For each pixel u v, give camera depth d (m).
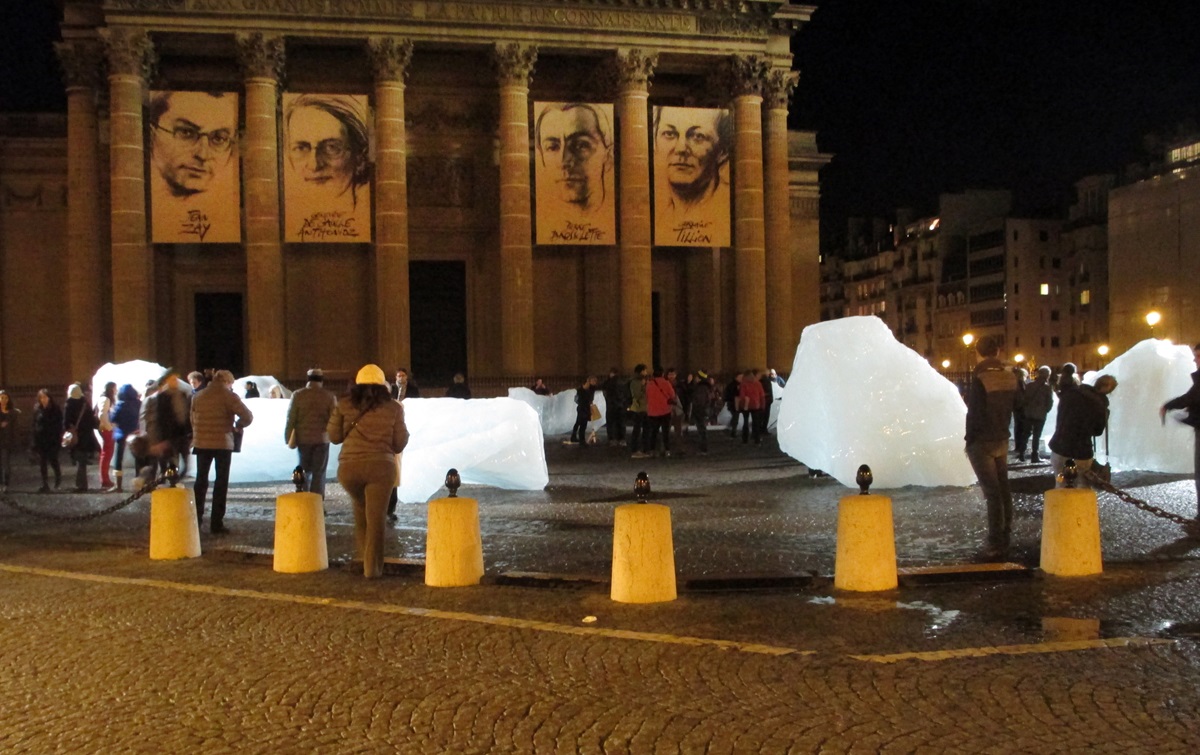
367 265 57.28
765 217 57.84
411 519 21.77
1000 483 16.75
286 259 56.62
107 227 54.31
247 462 28.81
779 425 27.75
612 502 23.72
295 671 10.55
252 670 10.62
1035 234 106.44
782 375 57.38
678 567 15.70
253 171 51.56
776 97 57.66
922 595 13.57
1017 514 20.55
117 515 23.48
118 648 11.58
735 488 25.98
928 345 122.69
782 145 57.78
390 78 52.56
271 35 51.41
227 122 51.19
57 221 57.97
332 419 15.61
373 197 56.53
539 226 52.75
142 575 15.98
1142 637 11.30
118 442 29.09
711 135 54.62
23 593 14.69
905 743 8.27
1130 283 86.69
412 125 58.19
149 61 51.56
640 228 54.97
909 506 21.73
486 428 25.55
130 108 50.78
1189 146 85.69
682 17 55.47
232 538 19.61
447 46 53.72
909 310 126.75
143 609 13.51
